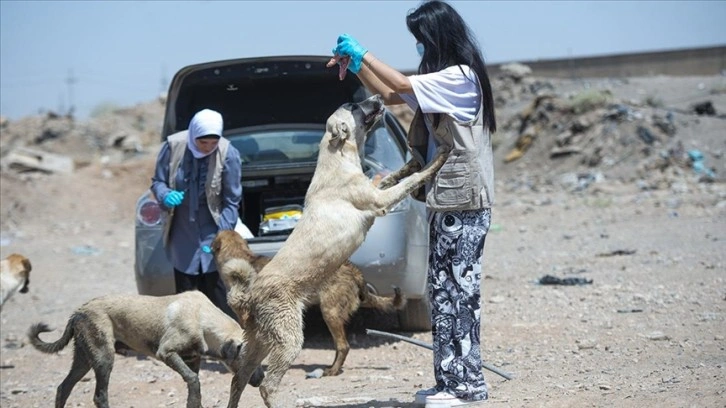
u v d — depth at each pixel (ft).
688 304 56.49
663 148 147.33
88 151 203.00
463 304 34.01
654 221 101.55
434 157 33.83
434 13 33.40
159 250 51.01
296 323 35.22
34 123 218.59
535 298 62.13
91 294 77.82
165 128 56.49
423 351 49.93
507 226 108.58
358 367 47.37
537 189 145.59
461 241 33.78
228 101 56.90
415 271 50.52
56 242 117.39
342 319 45.80
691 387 34.81
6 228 131.34
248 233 50.83
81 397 44.98
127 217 142.72
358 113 36.11
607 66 243.60
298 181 56.65
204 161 46.47
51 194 147.02
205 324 38.29
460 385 34.27
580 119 163.02
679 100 180.65
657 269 70.23
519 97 205.67
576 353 45.91
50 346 39.42
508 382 39.86
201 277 48.06
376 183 44.73
